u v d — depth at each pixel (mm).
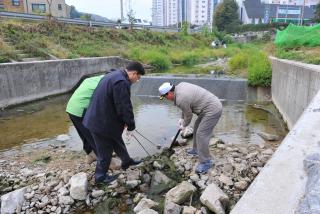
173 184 4230
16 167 4836
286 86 7172
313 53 9602
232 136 6320
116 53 17875
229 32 55625
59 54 13406
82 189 3877
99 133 3859
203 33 37219
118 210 3768
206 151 4367
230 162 4684
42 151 5562
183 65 20375
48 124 7477
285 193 1659
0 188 4211
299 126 2666
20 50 12273
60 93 11180
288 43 11734
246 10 72312
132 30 24703
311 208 1447
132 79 3859
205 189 3799
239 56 16062
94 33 20078
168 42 27203
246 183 4113
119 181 4262
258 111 8602
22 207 3768
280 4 74750
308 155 2021
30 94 9750
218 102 4172
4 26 14234
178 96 4078
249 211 1521
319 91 4238
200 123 4266
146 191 4113
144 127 7039
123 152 4270
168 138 6168
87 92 4160
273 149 5379
